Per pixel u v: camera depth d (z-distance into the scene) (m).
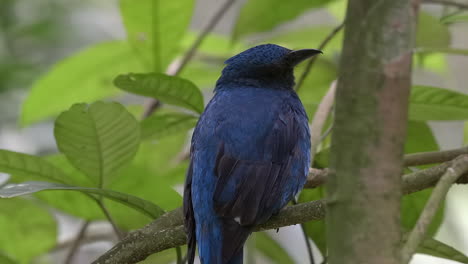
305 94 12.07
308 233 9.60
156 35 11.05
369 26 4.68
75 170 9.85
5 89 16.05
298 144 9.03
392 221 4.67
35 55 17.14
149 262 10.81
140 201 8.27
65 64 12.09
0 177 10.87
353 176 4.71
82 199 9.84
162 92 9.16
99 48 12.05
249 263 9.88
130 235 8.10
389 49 4.66
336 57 13.05
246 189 8.30
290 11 11.38
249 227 8.10
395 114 4.68
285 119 9.07
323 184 9.29
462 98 9.00
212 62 13.09
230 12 19.38
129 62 12.41
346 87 4.74
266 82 9.84
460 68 17.20
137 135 8.48
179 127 9.89
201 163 8.58
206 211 8.23
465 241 14.91
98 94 12.76
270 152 8.69
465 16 10.23
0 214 10.56
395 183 4.69
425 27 10.91
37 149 16.77
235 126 8.77
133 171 9.33
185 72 12.73
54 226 10.81
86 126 8.27
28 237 10.89
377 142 4.68
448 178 6.30
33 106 12.36
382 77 4.66
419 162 8.60
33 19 17.09
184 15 10.94
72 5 17.72
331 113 10.44
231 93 9.42
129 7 10.79
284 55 9.89
